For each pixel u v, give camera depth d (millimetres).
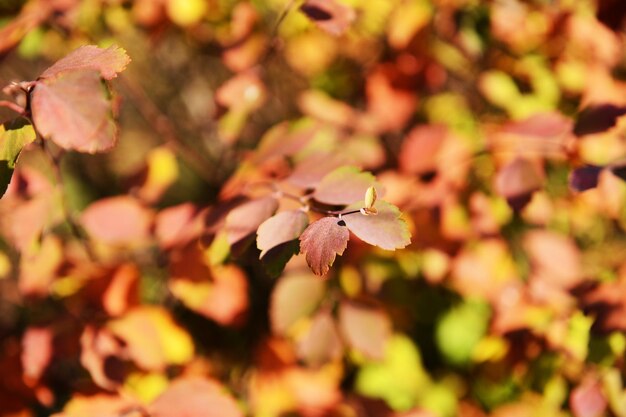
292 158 607
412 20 676
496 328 608
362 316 607
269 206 515
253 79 621
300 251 479
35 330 577
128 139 1145
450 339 771
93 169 1152
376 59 783
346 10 552
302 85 922
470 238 616
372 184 498
